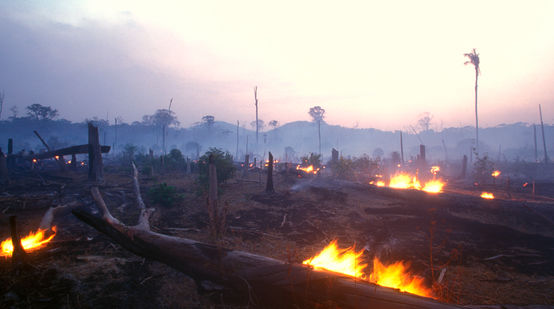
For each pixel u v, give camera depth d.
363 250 5.96
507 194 14.12
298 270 3.54
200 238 6.89
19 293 3.63
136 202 11.24
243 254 4.09
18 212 8.95
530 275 5.23
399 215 8.80
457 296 4.21
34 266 4.32
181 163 24.77
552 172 27.97
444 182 21.47
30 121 116.00
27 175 18.92
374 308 2.95
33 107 117.44
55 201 10.48
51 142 69.50
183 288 4.34
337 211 9.59
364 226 8.04
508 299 4.19
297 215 9.28
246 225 8.20
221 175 13.02
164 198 10.80
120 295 3.95
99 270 4.63
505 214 7.86
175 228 7.71
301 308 3.31
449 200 8.67
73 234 7.05
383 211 9.30
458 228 7.92
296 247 6.39
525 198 12.84
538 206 7.72
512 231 7.15
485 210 8.16
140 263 5.16
